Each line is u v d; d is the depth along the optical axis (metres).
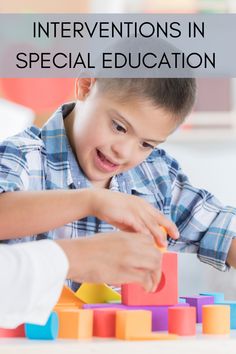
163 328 0.91
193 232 1.40
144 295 0.92
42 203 1.03
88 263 0.83
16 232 1.04
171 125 1.20
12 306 0.71
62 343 0.74
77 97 1.31
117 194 1.01
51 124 1.34
